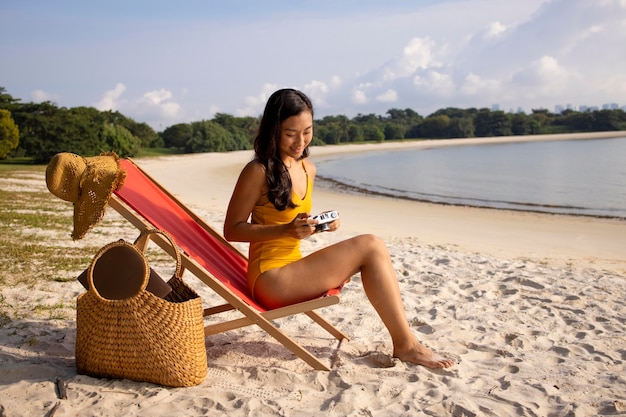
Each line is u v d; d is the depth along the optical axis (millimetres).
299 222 2846
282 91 2982
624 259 8203
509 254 8297
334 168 41156
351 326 3955
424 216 14055
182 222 3295
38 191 16156
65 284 4781
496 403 2652
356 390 2713
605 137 109625
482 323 4098
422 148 84875
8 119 38219
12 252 5949
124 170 2691
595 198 19812
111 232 8016
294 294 3000
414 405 2609
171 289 2986
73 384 2686
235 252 3576
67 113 41562
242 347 3467
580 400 2746
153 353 2689
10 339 3383
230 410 2518
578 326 4082
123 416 2412
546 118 138750
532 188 23969
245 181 2992
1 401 2494
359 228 11109
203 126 66562
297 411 2533
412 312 4418
